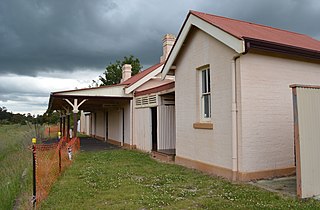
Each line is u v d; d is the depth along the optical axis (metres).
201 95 8.95
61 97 14.61
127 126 16.78
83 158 11.78
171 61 10.12
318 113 5.59
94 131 27.88
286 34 9.75
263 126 7.12
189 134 9.37
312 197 5.36
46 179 6.75
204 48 8.51
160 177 7.66
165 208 5.04
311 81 8.02
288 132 7.44
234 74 7.10
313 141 5.48
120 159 11.41
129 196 5.79
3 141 17.20
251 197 5.48
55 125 37.94
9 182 7.74
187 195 5.82
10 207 5.71
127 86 15.75
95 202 5.47
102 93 15.41
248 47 6.48
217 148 7.81
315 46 8.41
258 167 7.00
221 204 5.11
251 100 7.02
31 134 20.80
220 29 7.34
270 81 7.30
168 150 12.20
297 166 5.33
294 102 5.40
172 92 11.80
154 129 14.01
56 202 5.51
